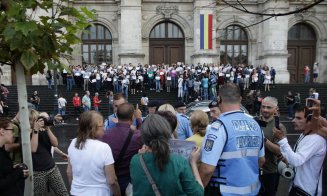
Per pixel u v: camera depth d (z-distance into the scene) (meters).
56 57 3.83
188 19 30.97
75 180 3.80
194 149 3.35
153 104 6.27
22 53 3.36
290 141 13.91
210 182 3.38
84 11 3.79
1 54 3.52
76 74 25.31
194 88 23.80
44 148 5.11
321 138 3.97
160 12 30.70
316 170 4.04
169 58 31.80
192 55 30.47
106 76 24.81
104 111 22.33
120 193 3.92
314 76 31.20
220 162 3.32
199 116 4.59
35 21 3.35
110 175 3.77
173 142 3.34
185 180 2.83
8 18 3.29
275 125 5.07
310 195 4.04
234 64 32.09
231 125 3.33
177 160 2.86
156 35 31.61
